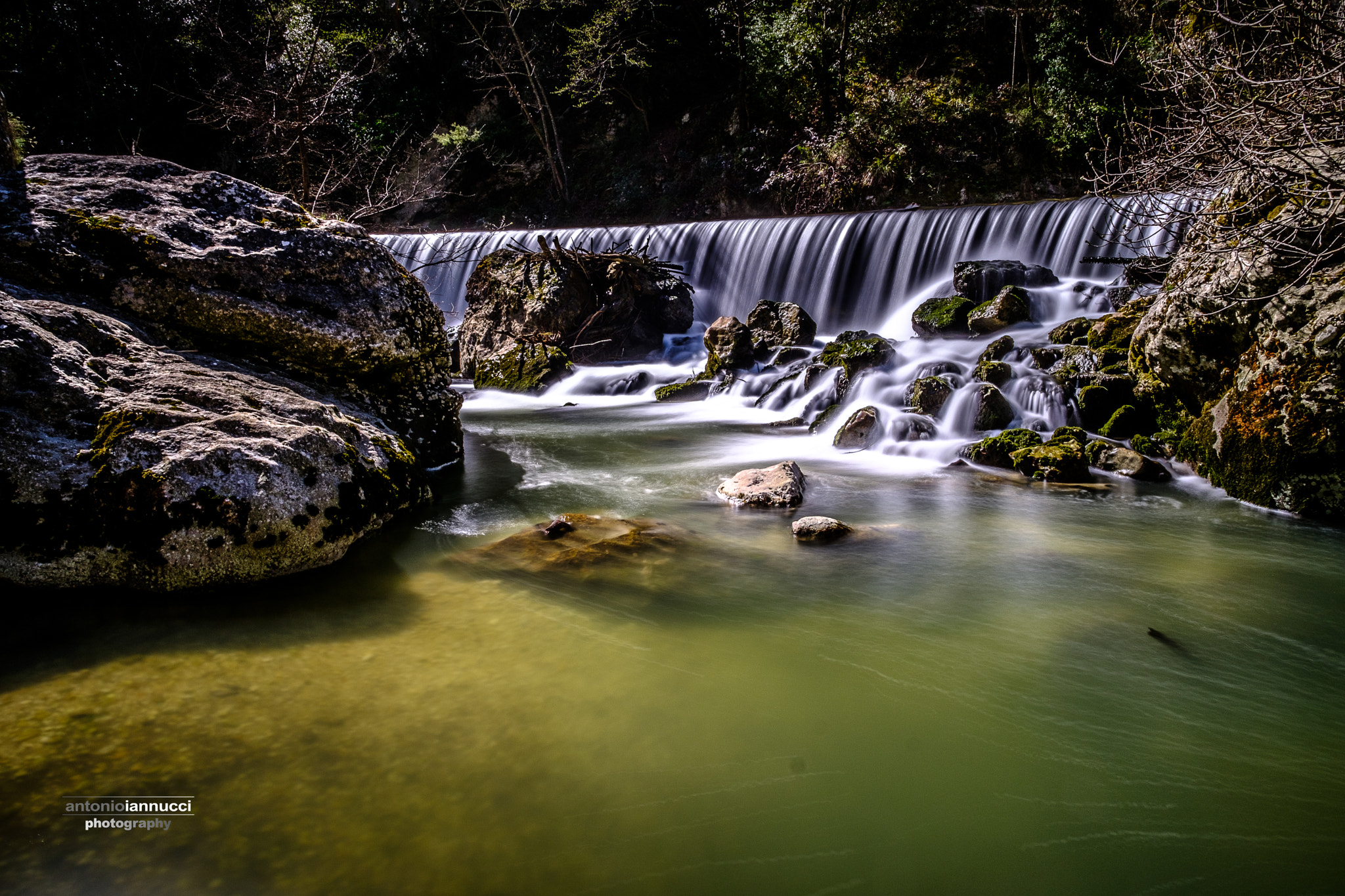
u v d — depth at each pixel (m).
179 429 3.82
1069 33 20.14
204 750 2.43
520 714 2.71
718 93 27.95
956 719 2.76
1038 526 5.16
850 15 23.67
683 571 4.21
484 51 30.12
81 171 5.15
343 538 4.16
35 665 2.96
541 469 6.98
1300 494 5.30
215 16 20.19
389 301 5.64
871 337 11.23
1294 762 2.54
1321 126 4.66
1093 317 11.04
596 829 2.13
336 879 1.92
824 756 2.51
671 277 15.80
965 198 20.55
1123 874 2.03
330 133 19.55
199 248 4.91
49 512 3.54
